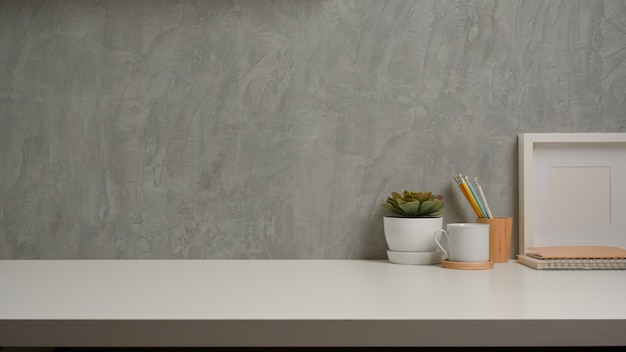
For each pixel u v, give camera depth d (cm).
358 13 166
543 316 95
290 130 166
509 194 166
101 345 95
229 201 166
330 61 166
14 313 98
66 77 166
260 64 166
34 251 166
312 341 94
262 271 144
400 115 165
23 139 166
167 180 166
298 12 166
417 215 157
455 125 166
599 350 127
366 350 135
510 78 165
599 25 165
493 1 166
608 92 165
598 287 121
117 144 166
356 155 166
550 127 165
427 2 166
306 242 166
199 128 166
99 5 166
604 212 165
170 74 166
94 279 133
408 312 98
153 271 145
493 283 126
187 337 94
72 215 166
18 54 166
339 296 112
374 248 166
